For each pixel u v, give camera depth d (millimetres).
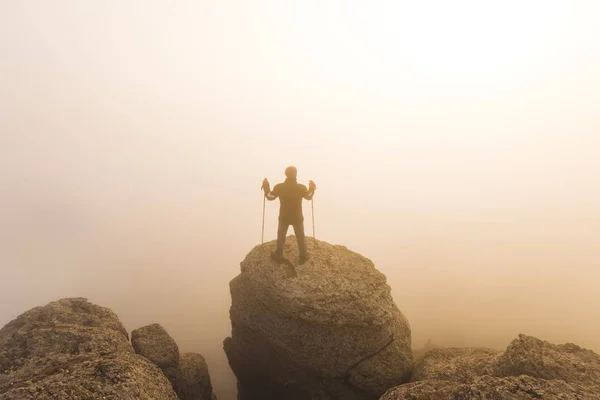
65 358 8273
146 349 11094
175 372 11398
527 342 9117
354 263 12195
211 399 14906
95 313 11258
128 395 6910
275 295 11039
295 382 11695
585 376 7824
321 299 10664
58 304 11250
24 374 7727
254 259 12297
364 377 10953
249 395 14148
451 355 11484
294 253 12250
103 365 7695
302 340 11039
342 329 10828
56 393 6496
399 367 11242
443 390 7727
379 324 10805
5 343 9125
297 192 10727
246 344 12594
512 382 7023
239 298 12414
